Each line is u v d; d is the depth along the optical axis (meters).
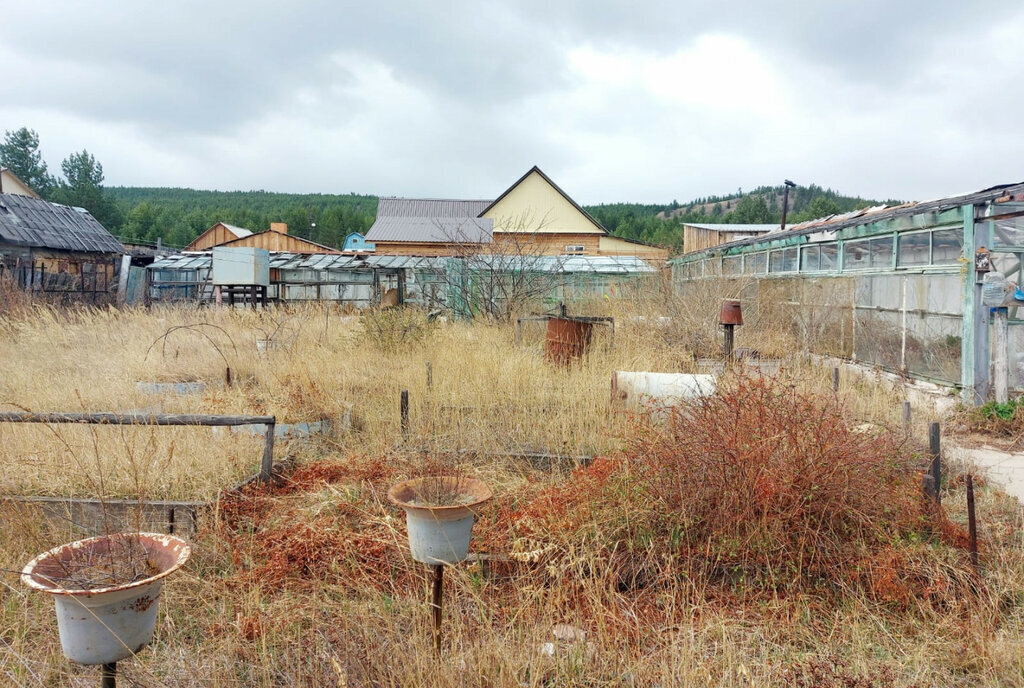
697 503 4.35
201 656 3.45
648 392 6.97
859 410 7.48
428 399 7.40
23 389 7.71
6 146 57.34
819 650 3.53
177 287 24.25
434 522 3.19
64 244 21.67
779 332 11.69
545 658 3.38
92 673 3.29
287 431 6.63
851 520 4.31
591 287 21.92
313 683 3.14
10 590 3.96
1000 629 3.64
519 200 38.25
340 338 10.88
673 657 3.30
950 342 9.20
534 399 7.41
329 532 4.52
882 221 11.01
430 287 20.45
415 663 3.13
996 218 8.58
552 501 4.83
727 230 27.34
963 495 5.55
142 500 4.80
